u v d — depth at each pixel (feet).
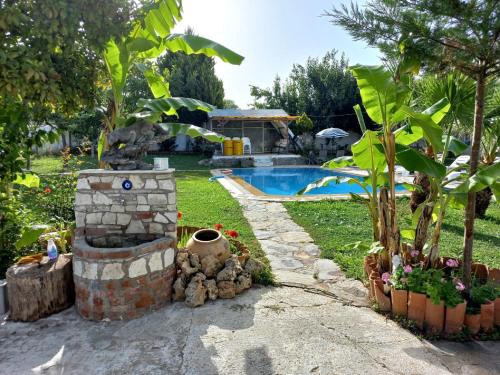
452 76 14.61
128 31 11.18
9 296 12.19
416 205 23.06
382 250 13.84
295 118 69.77
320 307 13.09
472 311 11.54
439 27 10.87
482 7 10.17
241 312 12.66
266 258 17.81
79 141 70.13
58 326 11.82
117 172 13.76
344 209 28.12
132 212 13.89
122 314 12.17
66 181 20.88
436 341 11.06
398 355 10.27
